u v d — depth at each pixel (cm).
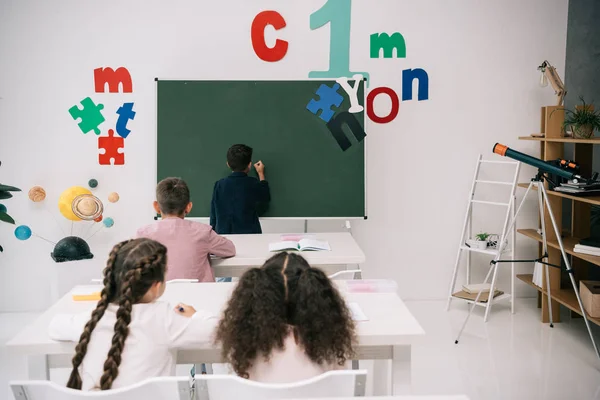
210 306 254
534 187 457
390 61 488
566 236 455
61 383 353
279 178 467
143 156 488
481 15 486
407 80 488
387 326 232
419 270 507
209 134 464
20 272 491
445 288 509
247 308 191
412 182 499
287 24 481
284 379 190
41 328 228
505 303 498
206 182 466
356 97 464
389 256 505
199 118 463
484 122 495
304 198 468
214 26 479
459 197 502
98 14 474
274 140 465
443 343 415
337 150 466
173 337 200
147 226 324
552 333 432
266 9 478
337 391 173
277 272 197
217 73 483
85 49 477
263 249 365
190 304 257
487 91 492
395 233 503
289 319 193
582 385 352
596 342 416
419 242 505
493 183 473
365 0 482
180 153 464
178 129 463
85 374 193
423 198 501
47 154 484
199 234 325
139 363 193
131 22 476
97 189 490
